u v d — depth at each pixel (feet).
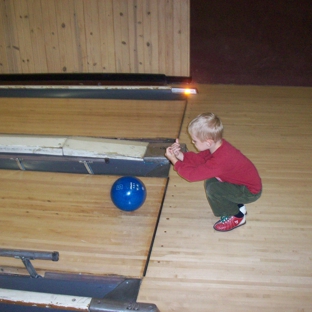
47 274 7.25
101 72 18.58
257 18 17.83
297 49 18.17
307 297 6.54
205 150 7.88
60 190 9.91
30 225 8.57
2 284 7.23
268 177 10.27
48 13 17.93
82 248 7.82
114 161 10.56
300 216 8.66
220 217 8.71
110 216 8.80
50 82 18.58
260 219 8.57
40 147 10.77
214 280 6.92
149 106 15.84
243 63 18.67
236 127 13.61
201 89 18.20
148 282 6.89
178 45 17.88
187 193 9.64
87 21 17.88
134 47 18.07
